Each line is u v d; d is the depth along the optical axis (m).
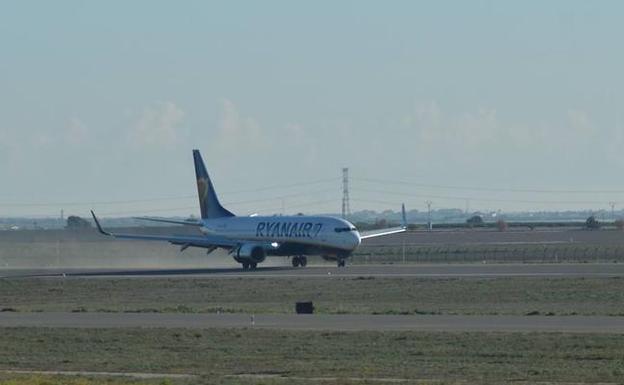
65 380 110.75
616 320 164.38
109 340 148.88
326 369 119.69
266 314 184.50
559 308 189.88
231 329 158.25
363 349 135.75
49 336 154.12
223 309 196.38
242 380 111.50
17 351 139.88
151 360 129.75
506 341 139.62
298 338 146.88
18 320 180.12
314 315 181.00
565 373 113.81
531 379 110.44
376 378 112.75
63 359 131.88
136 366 124.94
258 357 130.88
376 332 151.38
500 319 168.12
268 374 117.75
